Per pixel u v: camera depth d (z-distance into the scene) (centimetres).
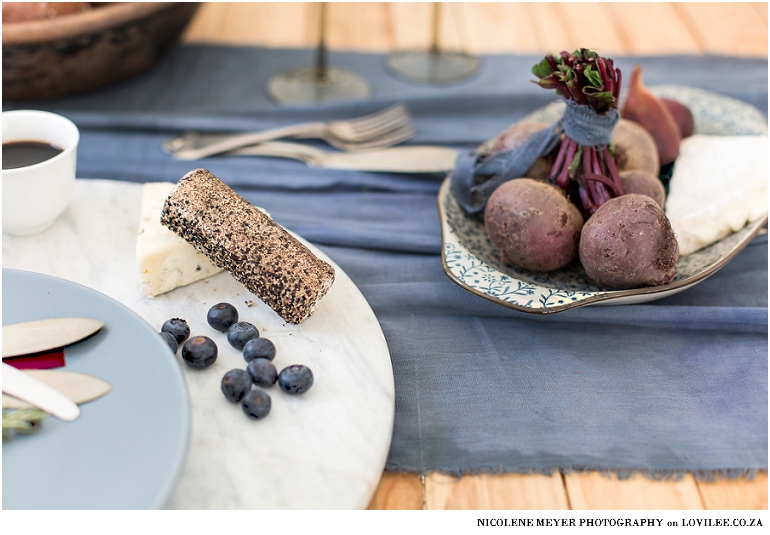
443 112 88
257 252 61
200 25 100
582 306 64
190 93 89
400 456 57
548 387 61
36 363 55
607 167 67
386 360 60
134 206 70
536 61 96
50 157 67
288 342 60
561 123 67
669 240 63
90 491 51
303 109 87
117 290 63
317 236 71
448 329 65
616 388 61
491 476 57
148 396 54
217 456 54
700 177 72
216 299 63
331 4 107
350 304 63
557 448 58
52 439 52
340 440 55
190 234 61
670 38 98
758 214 69
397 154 81
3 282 58
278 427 56
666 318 65
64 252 66
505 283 63
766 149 72
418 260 70
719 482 57
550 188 66
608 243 63
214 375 58
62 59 78
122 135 82
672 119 74
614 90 66
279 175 78
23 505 51
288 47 98
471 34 100
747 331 65
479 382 61
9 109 83
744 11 105
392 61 96
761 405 61
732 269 70
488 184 70
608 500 57
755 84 89
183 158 80
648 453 58
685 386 62
